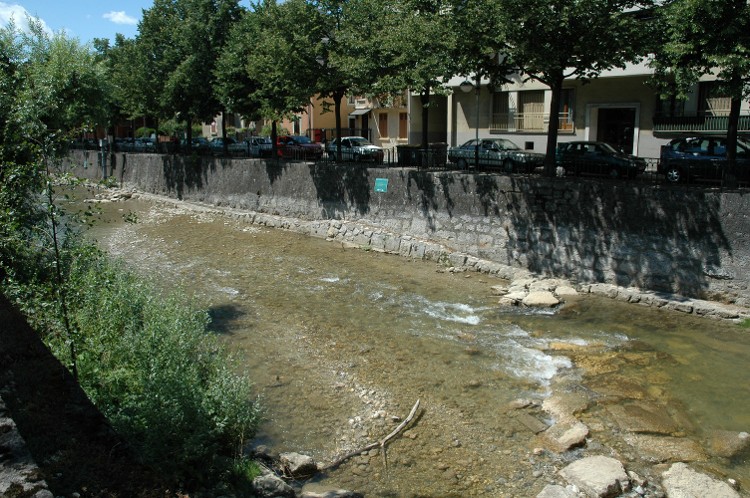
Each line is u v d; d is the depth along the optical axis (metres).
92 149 44.28
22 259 9.20
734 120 15.23
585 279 16.69
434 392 10.45
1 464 4.18
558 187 17.12
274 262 19.80
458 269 18.56
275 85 25.08
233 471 7.37
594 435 9.04
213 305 15.17
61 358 7.54
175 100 31.94
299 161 26.59
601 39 15.04
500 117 31.62
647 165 20.36
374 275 18.09
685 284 14.92
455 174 19.70
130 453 5.53
